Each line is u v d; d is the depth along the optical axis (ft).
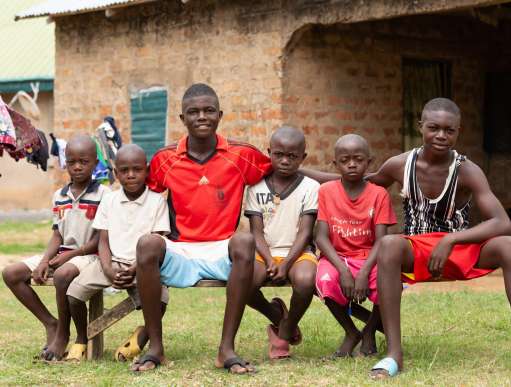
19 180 69.67
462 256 17.39
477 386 15.67
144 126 45.19
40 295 30.19
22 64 70.85
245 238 17.22
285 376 16.62
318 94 39.55
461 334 21.50
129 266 18.21
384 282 16.88
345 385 15.84
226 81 40.86
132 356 18.48
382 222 18.19
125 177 18.42
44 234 54.08
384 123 42.01
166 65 43.86
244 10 39.88
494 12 39.63
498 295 28.99
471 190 17.80
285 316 18.97
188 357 18.79
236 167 18.76
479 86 47.47
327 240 18.26
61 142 33.53
